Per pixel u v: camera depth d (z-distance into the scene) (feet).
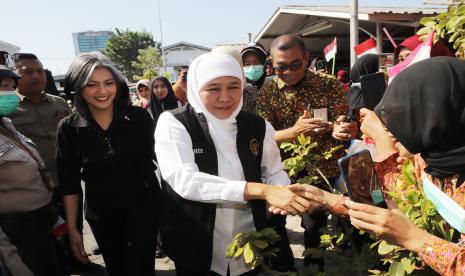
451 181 3.60
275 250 4.89
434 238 3.40
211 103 5.40
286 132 7.88
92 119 7.46
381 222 3.54
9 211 7.32
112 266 8.34
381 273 4.73
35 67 11.00
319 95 8.59
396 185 4.93
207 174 5.23
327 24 41.73
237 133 5.67
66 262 8.95
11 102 7.70
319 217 8.03
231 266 5.95
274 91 8.86
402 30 38.22
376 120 5.77
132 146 7.64
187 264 5.73
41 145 11.12
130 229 7.85
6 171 7.23
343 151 8.57
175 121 5.52
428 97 3.38
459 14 5.34
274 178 6.09
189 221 5.63
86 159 7.51
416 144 3.59
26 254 7.47
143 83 22.17
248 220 6.03
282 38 8.27
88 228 15.15
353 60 26.71
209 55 5.47
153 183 8.13
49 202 8.02
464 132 3.32
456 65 3.39
